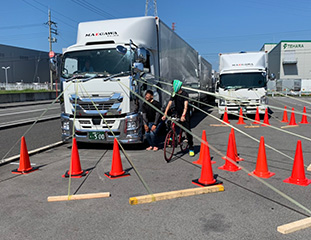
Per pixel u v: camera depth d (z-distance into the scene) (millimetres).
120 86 7246
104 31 8219
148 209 4133
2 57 67125
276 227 3521
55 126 12914
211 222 3688
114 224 3713
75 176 5652
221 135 10195
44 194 4820
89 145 8781
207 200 4398
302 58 57156
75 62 7715
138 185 5129
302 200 4301
